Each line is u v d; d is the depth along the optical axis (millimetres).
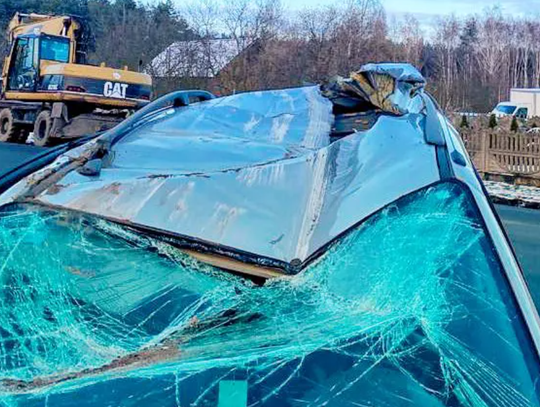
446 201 2145
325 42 32188
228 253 2104
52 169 2520
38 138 18828
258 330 1933
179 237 2150
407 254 2020
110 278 2131
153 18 41750
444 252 2010
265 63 31156
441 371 1750
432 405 1681
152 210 2227
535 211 12031
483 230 2055
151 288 2104
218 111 3162
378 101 2861
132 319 2033
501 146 16266
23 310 2092
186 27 34531
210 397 1732
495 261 1969
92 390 1783
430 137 2529
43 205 2291
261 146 2635
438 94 36250
